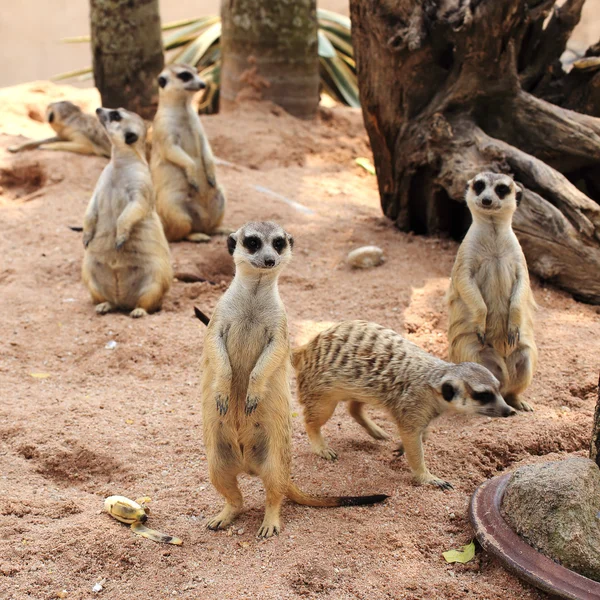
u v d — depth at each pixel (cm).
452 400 188
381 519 186
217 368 182
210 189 262
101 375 215
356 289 239
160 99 260
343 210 278
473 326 209
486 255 210
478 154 247
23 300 235
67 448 196
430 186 257
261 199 280
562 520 179
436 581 178
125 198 231
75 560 180
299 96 353
